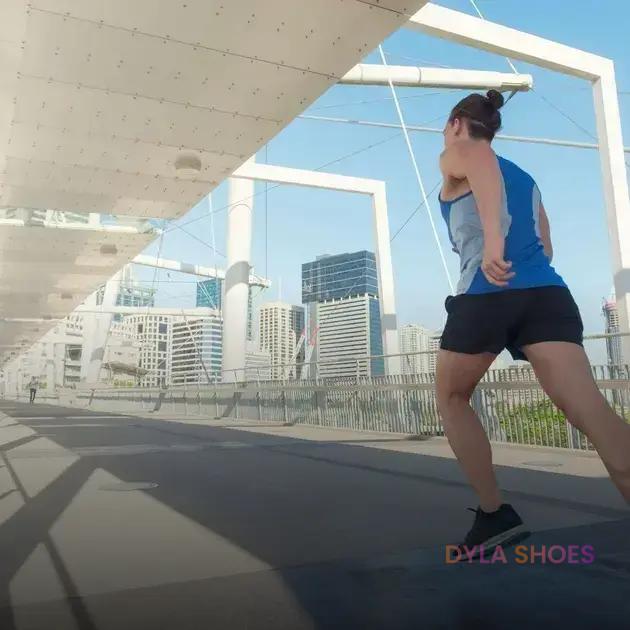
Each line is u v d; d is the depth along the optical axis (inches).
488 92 106.5
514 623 101.7
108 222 661.9
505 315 94.4
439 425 451.2
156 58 311.3
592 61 674.2
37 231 658.8
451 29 609.9
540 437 364.5
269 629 101.9
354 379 561.6
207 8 276.7
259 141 401.1
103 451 390.9
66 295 1071.0
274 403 725.3
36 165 433.1
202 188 477.7
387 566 134.7
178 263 1900.8
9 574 133.5
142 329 2945.4
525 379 373.4
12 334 1877.5
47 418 879.7
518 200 99.6
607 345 334.3
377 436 487.8
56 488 248.4
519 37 639.8
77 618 107.7
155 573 133.4
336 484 253.0
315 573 131.2
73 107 355.3
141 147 407.2
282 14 280.2
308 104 356.8
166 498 224.8
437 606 110.0
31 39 293.3
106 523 183.8
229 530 173.3
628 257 636.1
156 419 835.4
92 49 302.8
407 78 755.4
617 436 86.0
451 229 105.7
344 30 293.4
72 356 3410.4
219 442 450.0
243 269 1071.0
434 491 232.2
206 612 109.8
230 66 318.3
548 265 97.8
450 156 101.3
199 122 375.6
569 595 113.7
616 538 154.2
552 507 194.5
